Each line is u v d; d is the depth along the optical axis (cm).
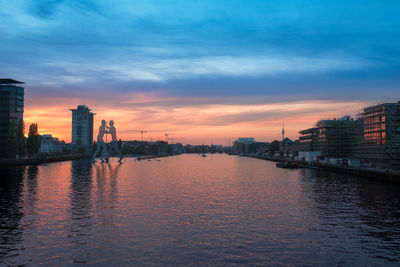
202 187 10019
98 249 4072
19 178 12369
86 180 11931
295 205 6869
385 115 13738
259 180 12219
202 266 3572
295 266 3591
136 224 5241
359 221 5462
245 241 4400
